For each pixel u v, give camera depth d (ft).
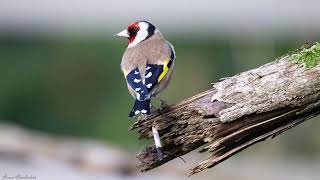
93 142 47.60
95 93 63.05
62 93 63.82
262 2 74.18
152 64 24.62
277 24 71.31
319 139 51.96
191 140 21.21
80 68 64.54
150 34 26.76
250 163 48.11
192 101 21.16
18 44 70.13
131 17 79.41
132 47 26.11
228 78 21.07
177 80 61.21
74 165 38.09
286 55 21.09
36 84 64.13
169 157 21.67
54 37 70.28
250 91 20.71
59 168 37.68
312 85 20.52
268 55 64.75
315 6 72.69
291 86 20.59
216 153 21.33
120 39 64.54
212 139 21.04
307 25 71.51
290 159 50.06
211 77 63.36
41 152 39.04
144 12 80.07
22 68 66.03
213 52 65.51
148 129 21.58
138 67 24.59
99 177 36.76
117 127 57.67
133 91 24.23
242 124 20.85
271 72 20.79
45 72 65.21
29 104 63.00
